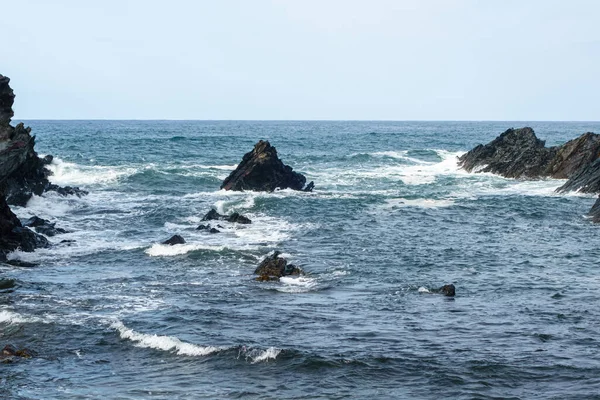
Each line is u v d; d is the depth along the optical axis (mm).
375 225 41375
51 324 22156
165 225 40625
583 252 34062
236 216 41625
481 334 21672
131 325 22234
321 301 25281
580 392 17406
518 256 33219
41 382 17938
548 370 18797
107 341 20906
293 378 18312
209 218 42375
